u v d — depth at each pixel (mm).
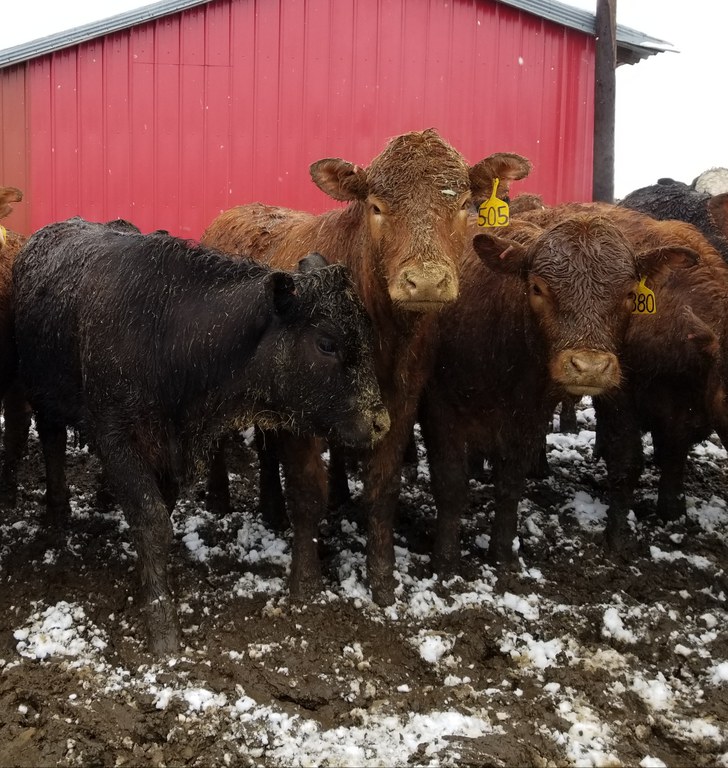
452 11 9883
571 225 3857
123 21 9398
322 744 2986
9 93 9562
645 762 2906
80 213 9836
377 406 3658
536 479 6215
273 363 3588
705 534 5145
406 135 3652
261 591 4211
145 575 3699
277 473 5164
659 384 4844
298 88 9852
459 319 4371
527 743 3004
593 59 10180
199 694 3236
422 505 5602
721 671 3477
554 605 4152
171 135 9797
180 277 3779
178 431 3814
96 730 3039
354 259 4059
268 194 10000
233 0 9602
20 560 4496
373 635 3830
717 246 5297
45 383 4484
